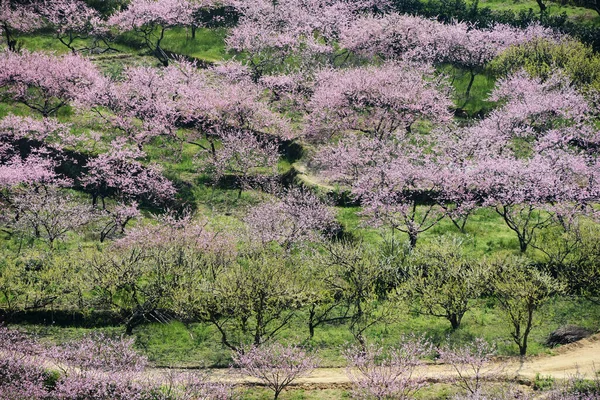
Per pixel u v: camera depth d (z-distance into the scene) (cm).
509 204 11931
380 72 15562
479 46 17350
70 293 10638
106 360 8969
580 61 16238
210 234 11588
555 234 11831
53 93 16412
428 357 9494
